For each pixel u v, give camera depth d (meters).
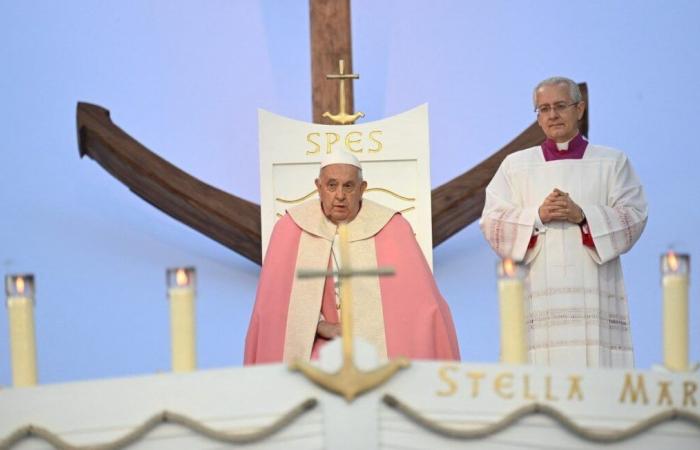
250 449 12.23
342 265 12.53
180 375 12.33
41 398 12.33
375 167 21.45
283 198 21.39
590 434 12.22
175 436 12.27
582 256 19.16
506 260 12.62
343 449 12.20
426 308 18.41
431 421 12.18
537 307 19.16
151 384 12.33
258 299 18.64
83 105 23.00
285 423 12.17
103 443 12.24
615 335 19.19
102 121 22.98
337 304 18.73
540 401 12.30
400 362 12.26
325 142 21.50
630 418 12.33
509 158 19.98
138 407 12.30
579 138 19.91
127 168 22.86
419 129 21.48
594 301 19.05
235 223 22.70
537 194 19.69
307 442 12.22
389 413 12.23
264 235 21.28
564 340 18.98
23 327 12.59
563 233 19.22
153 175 22.77
